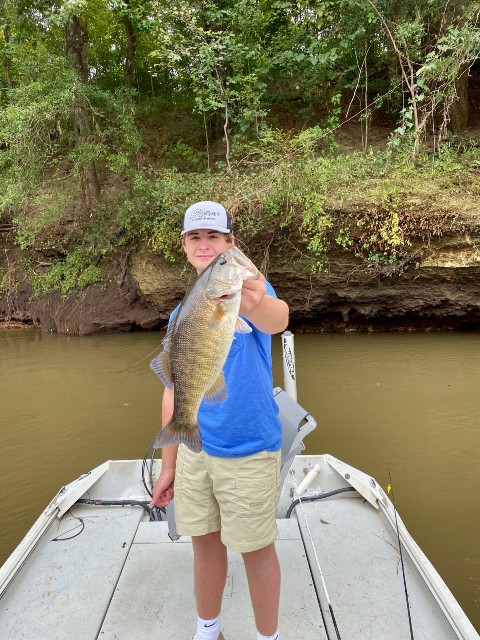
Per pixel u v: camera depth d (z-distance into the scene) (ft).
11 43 37.40
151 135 45.60
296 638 6.68
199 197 32.83
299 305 33.71
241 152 36.17
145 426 18.33
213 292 5.13
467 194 28.66
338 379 23.09
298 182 30.27
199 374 5.32
